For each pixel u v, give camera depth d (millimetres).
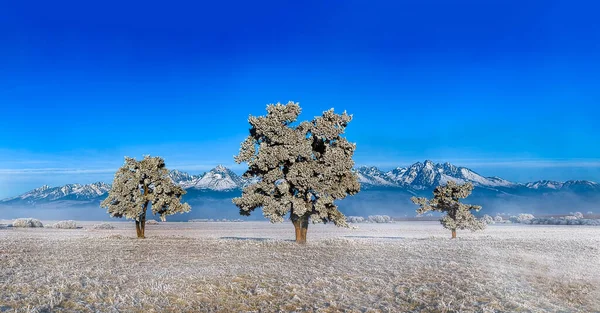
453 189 59875
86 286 19000
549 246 44625
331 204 44812
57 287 18484
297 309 16031
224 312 15633
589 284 23000
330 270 25234
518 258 33625
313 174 44000
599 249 42531
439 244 46031
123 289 18797
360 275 23703
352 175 44938
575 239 56062
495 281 22391
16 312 14211
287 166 44812
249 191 44938
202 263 28141
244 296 18094
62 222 99688
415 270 25906
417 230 95562
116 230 84875
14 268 24391
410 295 18375
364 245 43219
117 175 53781
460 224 57906
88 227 103500
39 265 25828
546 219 143000
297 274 23797
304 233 45625
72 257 30234
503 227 110875
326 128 43875
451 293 19250
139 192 53844
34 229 84750
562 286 22188
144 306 15961
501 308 16688
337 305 16734
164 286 19141
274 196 45219
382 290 19562
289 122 44500
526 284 22219
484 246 43750
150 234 66938
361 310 16266
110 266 26156
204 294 18016
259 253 34594
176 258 30812
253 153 44812
